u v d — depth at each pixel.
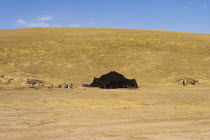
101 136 7.11
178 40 58.72
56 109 11.68
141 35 64.62
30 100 14.46
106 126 8.37
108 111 11.32
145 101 15.22
